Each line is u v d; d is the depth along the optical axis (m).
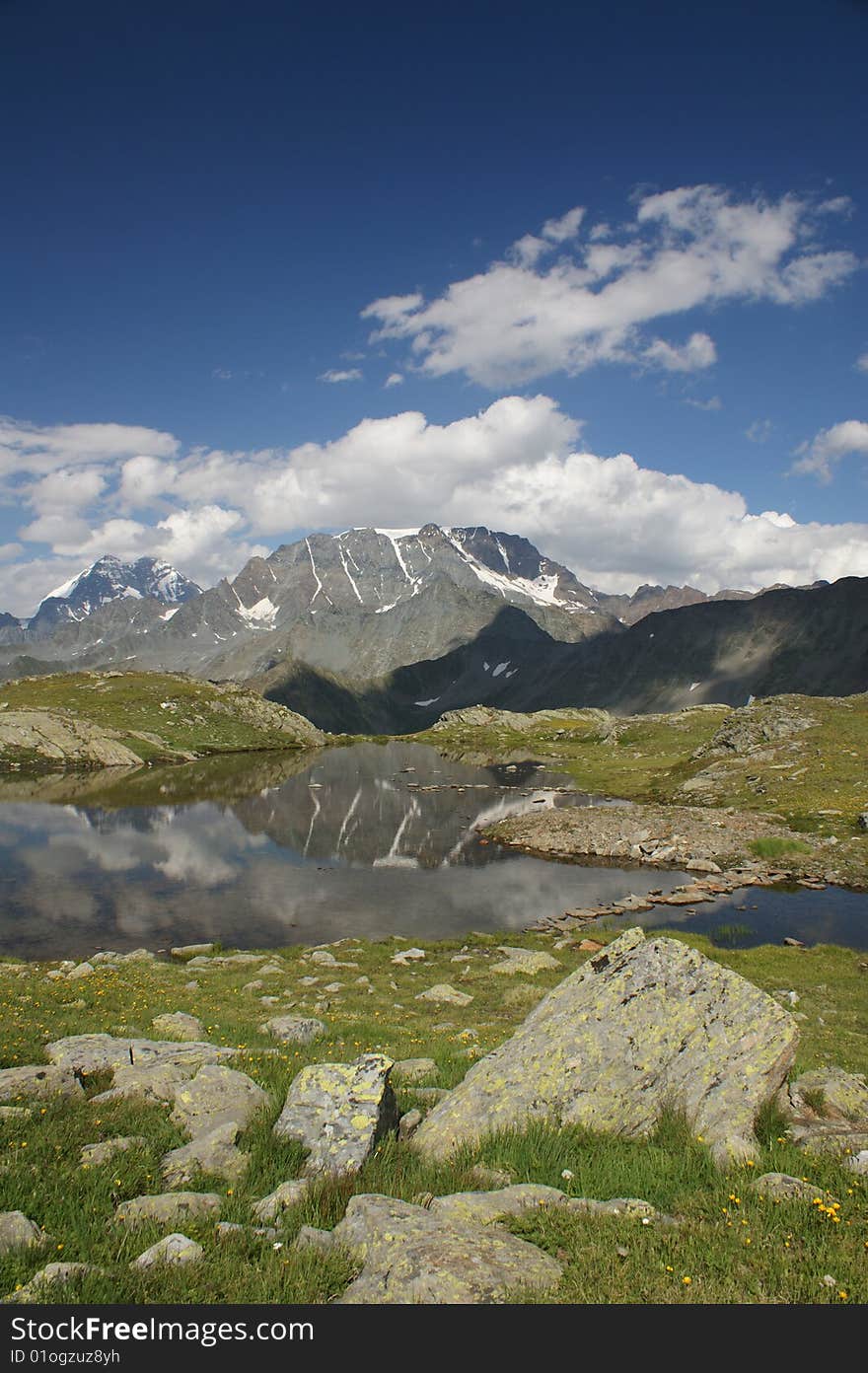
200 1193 10.21
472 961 38.34
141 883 56.81
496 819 88.44
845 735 96.38
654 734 177.00
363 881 59.34
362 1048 20.70
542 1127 12.55
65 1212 9.49
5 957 36.84
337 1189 10.45
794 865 62.09
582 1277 8.29
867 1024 27.23
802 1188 10.48
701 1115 12.79
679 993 14.60
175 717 191.00
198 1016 24.48
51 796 101.50
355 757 177.00
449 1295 7.77
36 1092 13.37
